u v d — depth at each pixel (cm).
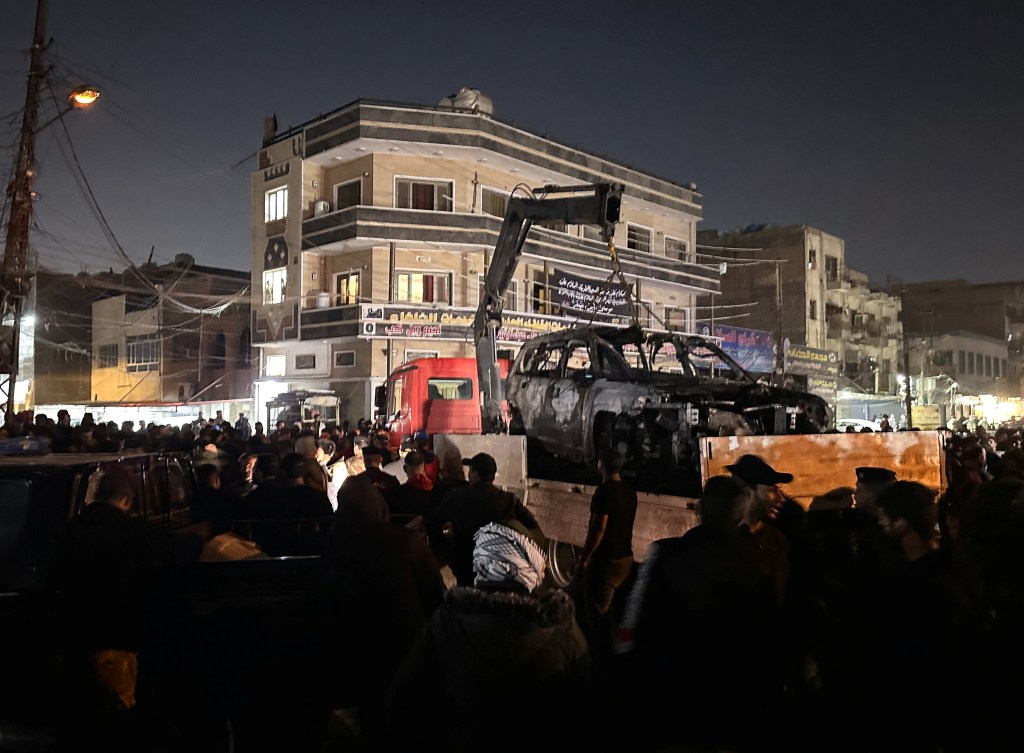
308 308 3256
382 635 363
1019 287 6338
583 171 3581
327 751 351
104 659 338
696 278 4169
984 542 321
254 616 362
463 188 3241
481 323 1208
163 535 452
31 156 1530
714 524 322
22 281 1539
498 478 851
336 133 3144
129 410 3494
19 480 391
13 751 330
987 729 301
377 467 696
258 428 1544
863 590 352
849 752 347
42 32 1530
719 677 313
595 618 581
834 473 607
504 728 247
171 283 3884
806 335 4762
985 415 5528
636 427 808
